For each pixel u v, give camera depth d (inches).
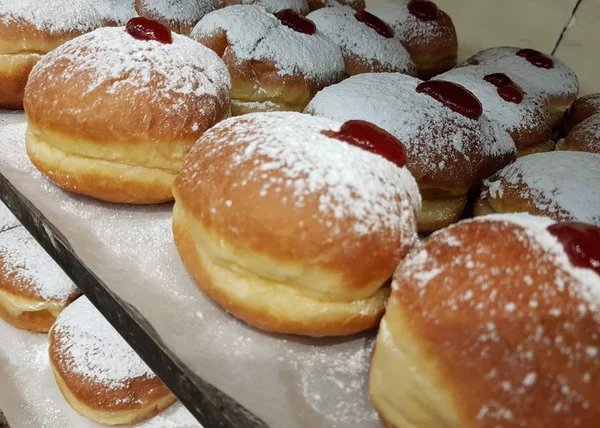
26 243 10.6
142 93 7.7
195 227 6.5
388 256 6.3
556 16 16.4
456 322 5.1
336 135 6.9
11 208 8.4
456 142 9.2
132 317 6.6
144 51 8.1
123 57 7.9
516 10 17.0
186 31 13.3
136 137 7.6
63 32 9.7
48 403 9.3
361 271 6.1
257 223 6.0
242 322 6.8
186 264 6.9
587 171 8.8
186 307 6.9
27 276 10.0
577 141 11.3
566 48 16.6
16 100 9.9
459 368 5.0
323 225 6.0
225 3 14.9
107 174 7.8
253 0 14.4
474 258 5.3
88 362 8.8
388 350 5.5
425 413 5.4
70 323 9.4
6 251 10.3
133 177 7.9
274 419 5.8
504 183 9.2
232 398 5.9
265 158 6.3
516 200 8.8
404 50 14.1
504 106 11.4
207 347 6.4
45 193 8.3
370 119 9.2
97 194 8.0
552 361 4.8
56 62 8.0
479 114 9.8
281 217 6.0
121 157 7.8
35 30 9.4
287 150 6.4
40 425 9.0
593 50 16.1
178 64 8.1
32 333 10.4
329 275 6.1
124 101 7.6
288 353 6.6
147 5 13.1
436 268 5.4
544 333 4.8
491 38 17.8
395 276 5.9
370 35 13.5
